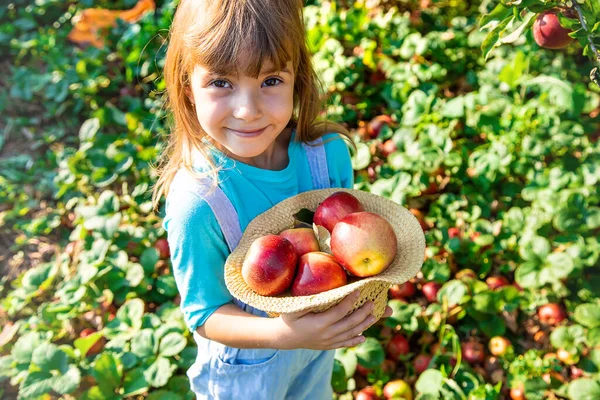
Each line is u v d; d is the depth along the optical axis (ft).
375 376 8.23
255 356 5.59
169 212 5.18
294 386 6.44
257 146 4.91
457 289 8.42
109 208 10.10
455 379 7.86
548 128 9.63
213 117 4.77
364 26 12.22
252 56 4.46
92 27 14.73
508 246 9.15
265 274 4.53
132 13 14.87
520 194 9.75
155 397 7.97
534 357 7.91
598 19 5.41
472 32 11.78
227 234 5.17
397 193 9.52
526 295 8.63
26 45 15.07
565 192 8.92
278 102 4.80
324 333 4.62
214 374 5.77
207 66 4.58
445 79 11.75
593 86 10.30
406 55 11.60
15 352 8.68
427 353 8.53
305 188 5.79
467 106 10.22
